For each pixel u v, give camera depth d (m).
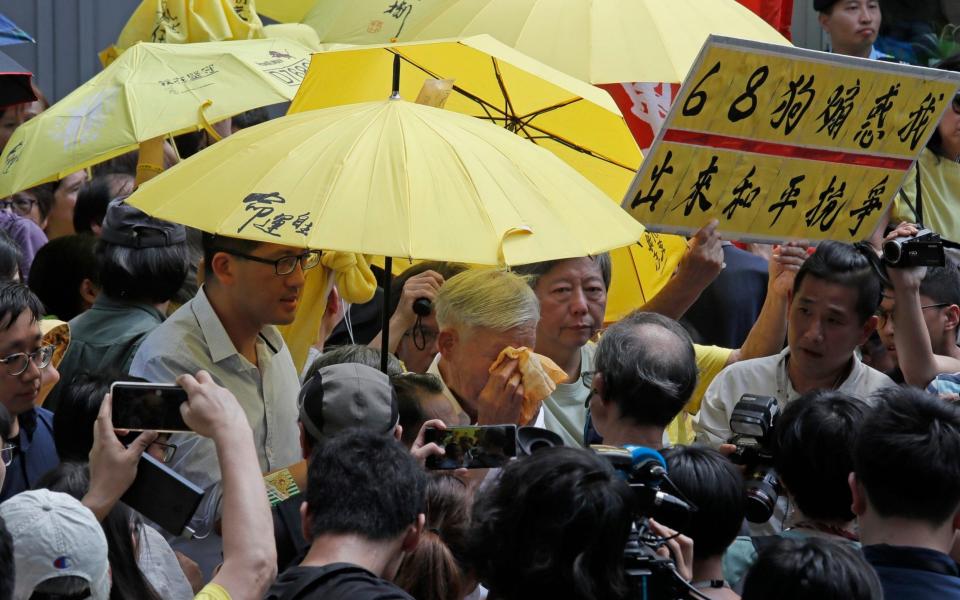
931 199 19.58
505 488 8.13
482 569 8.27
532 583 7.92
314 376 10.22
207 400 8.89
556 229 11.16
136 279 13.88
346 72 15.47
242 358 12.48
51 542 8.77
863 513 10.01
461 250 10.70
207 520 11.64
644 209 13.68
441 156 11.34
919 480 9.58
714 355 15.95
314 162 11.15
